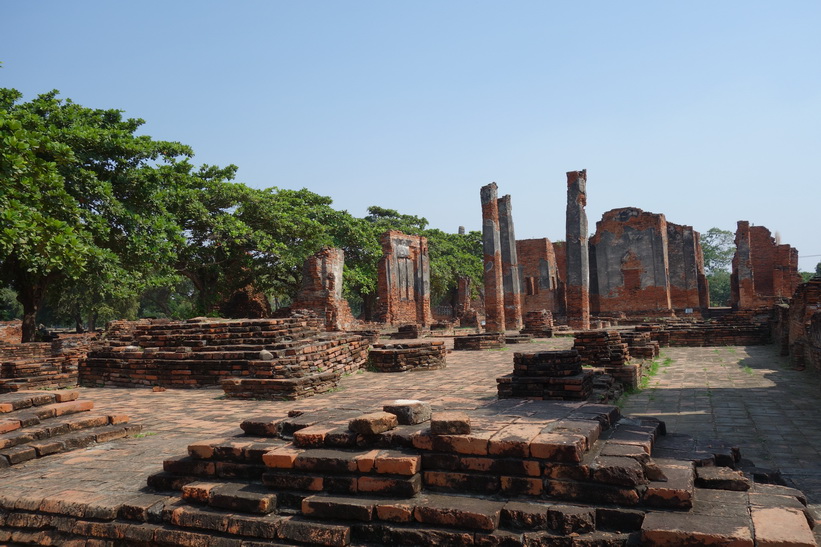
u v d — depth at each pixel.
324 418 4.79
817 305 13.01
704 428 7.22
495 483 3.63
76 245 16.17
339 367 11.83
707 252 76.75
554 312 42.81
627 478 3.35
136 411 8.30
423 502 3.58
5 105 20.83
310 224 31.11
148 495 4.30
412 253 37.25
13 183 15.31
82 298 38.69
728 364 14.20
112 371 11.79
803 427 7.15
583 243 28.72
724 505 3.32
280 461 4.04
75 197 19.94
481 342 18.97
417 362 12.81
